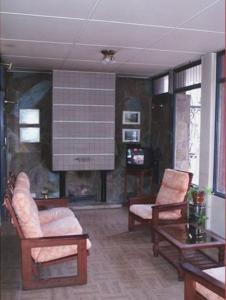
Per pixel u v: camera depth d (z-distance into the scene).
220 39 3.72
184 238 3.36
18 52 4.42
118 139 6.33
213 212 4.44
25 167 5.94
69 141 5.78
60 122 5.71
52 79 5.71
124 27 3.32
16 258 3.66
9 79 5.77
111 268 3.44
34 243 2.88
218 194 4.37
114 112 5.96
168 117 5.72
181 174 4.42
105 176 6.26
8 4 2.74
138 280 3.17
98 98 5.85
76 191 6.23
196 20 3.09
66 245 2.95
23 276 2.92
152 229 4.05
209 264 3.22
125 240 4.30
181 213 4.22
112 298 2.83
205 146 4.55
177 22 3.16
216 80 4.39
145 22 3.16
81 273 3.04
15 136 5.86
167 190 4.54
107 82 5.87
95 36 3.64
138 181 6.42
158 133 6.12
